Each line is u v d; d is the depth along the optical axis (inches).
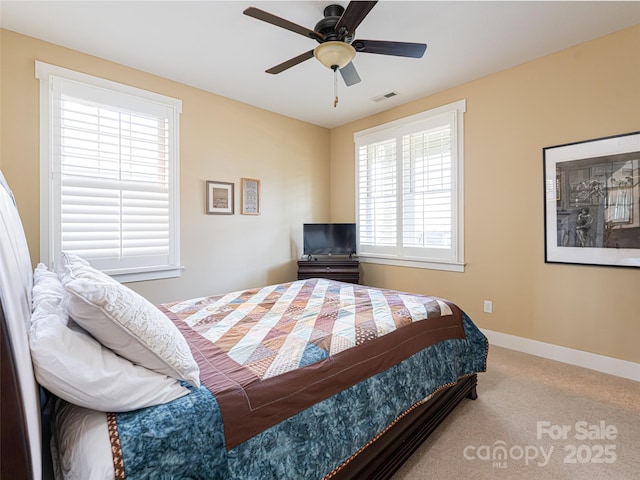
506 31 94.3
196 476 35.5
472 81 127.5
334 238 166.4
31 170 96.4
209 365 48.9
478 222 128.0
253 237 152.5
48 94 98.5
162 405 37.6
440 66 115.6
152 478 32.4
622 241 95.7
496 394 88.0
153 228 120.8
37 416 32.8
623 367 96.4
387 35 95.6
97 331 36.6
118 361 37.0
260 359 51.1
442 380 73.1
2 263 29.4
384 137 160.4
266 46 101.7
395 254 158.2
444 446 68.1
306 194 176.2
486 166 124.9
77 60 103.7
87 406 34.2
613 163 96.4
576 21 89.7
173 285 126.3
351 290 102.2
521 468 61.7
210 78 123.4
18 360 26.9
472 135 128.4
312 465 46.2
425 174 144.7
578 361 104.8
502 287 122.1
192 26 91.4
